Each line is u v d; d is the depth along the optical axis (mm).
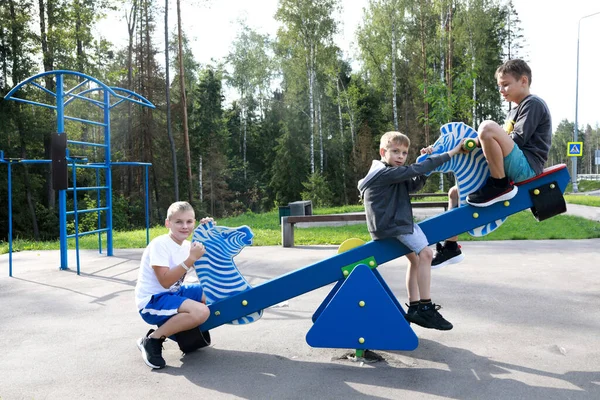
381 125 43219
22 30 26062
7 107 26062
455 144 3561
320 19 33375
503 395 2867
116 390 3064
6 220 27891
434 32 34219
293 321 4531
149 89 31219
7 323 4645
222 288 3777
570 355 3498
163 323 3576
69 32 26578
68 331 4359
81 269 7590
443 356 3543
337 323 3465
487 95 39188
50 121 26578
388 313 3414
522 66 3520
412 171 3350
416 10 32875
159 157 33031
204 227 3783
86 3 27078
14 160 7148
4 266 8031
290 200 42375
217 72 45625
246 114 47969
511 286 5688
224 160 42656
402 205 3469
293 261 7820
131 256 8953
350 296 3453
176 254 3586
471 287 5668
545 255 7809
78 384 3168
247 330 4293
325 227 13375
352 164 40281
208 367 3445
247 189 46125
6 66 26344
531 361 3398
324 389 3020
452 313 4633
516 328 4145
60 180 7340
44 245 10977
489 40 39062
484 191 3461
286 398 2900
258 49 44281
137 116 31750
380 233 3457
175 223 3604
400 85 39688
